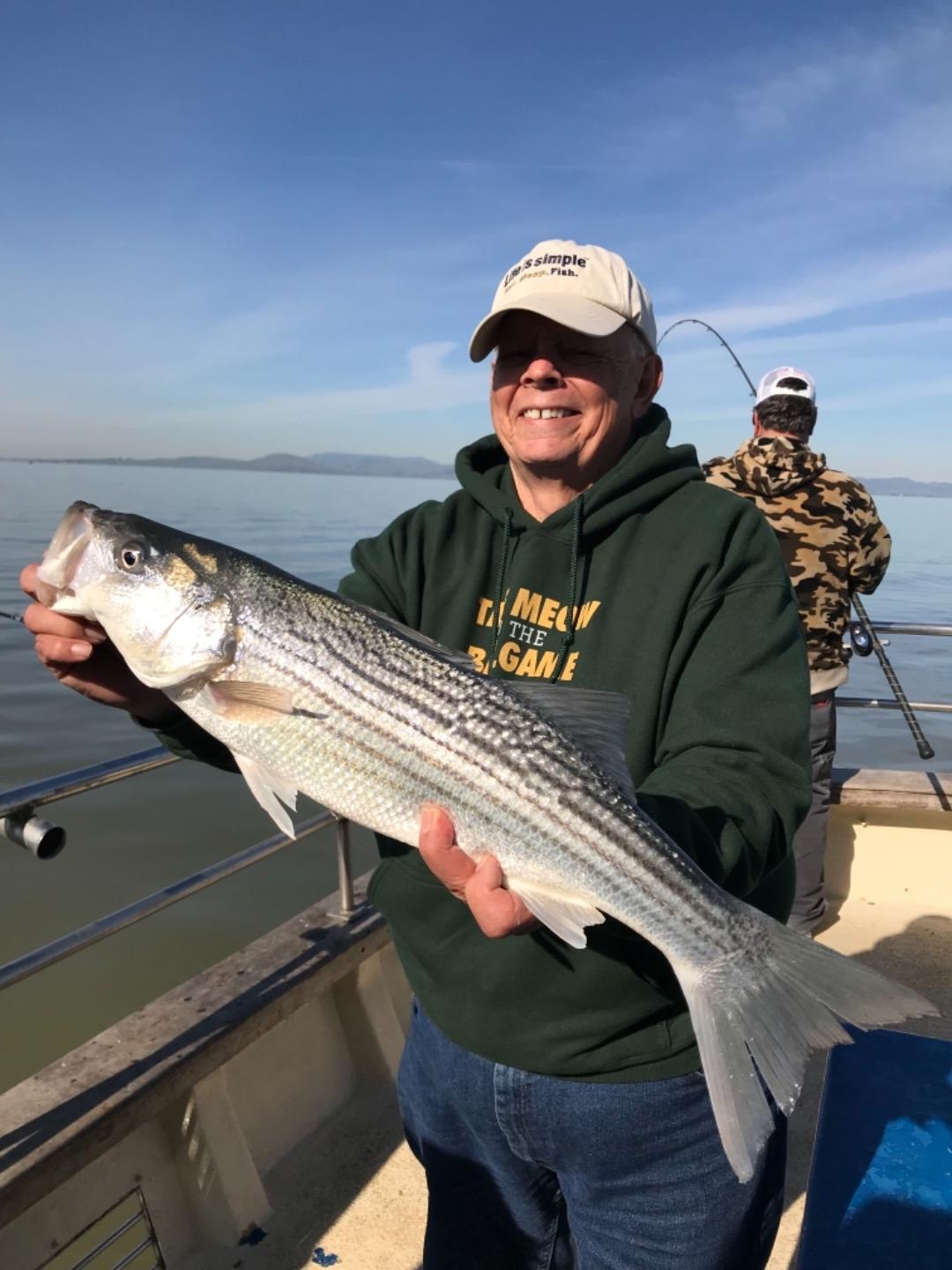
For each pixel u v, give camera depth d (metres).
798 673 1.82
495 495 2.11
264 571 2.07
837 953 1.69
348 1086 3.29
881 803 4.65
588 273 1.95
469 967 1.88
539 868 1.86
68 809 7.96
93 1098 2.32
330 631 2.02
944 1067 2.61
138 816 7.88
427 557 2.19
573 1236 2.14
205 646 2.01
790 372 4.45
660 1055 1.78
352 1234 2.68
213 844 7.36
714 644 1.83
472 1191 2.08
